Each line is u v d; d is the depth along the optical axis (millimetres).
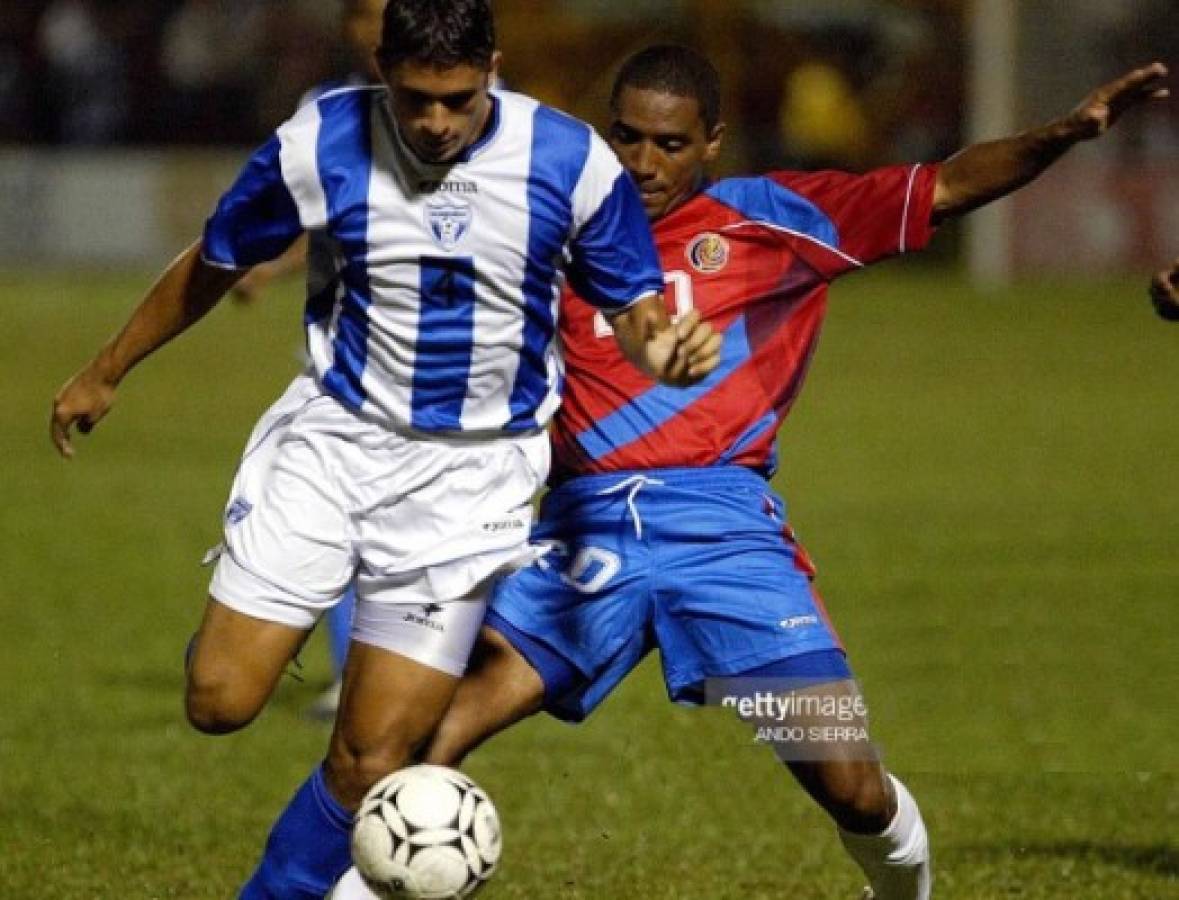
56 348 81312
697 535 20641
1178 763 30188
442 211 18734
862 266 21406
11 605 40969
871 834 20391
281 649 19594
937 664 36250
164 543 47500
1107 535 48156
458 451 19562
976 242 107438
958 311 96562
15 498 53125
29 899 23250
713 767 29734
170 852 25266
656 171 21062
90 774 29203
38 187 111062
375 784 19125
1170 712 33188
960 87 119188
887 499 52938
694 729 32000
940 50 120375
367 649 19641
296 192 18969
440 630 19531
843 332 90062
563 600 20688
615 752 30625
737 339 21281
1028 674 35562
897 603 41125
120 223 110562
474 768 29750
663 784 28844
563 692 20828
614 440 21031
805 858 25359
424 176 18688
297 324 94438
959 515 50719
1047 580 43250
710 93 21266
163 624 39469
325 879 19812
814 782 20203
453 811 18578
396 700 19406
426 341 19109
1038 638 38250
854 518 50312
